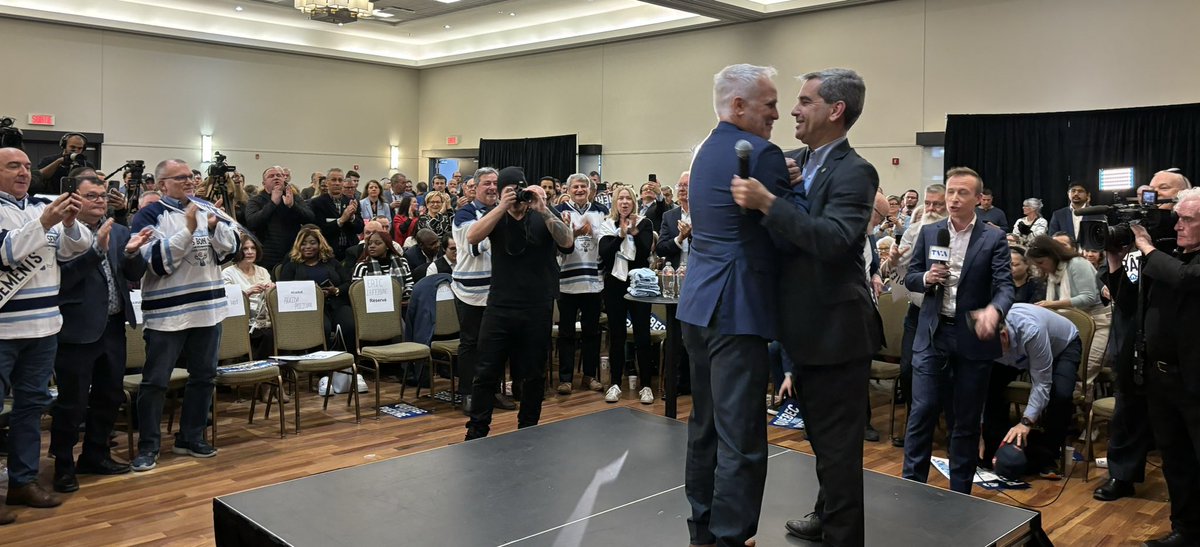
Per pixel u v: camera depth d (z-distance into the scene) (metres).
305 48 13.91
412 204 8.19
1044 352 3.81
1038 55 8.86
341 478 2.71
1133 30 8.28
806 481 2.67
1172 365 3.16
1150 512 3.76
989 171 9.11
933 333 3.36
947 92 9.50
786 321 1.82
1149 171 8.14
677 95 11.99
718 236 1.79
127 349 4.65
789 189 1.78
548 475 2.74
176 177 4.19
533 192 3.87
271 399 5.42
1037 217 7.66
